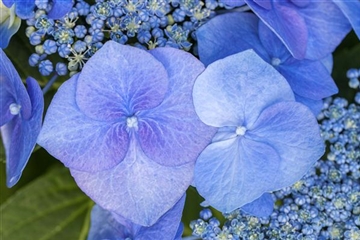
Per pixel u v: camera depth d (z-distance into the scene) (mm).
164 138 215
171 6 228
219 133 218
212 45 226
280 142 219
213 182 217
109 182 217
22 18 223
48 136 208
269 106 215
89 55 220
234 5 222
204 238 229
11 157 222
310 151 219
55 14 218
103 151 213
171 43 221
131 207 219
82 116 210
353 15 230
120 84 208
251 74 212
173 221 220
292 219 232
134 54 204
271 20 221
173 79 211
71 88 208
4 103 221
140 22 221
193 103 211
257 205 225
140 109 213
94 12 219
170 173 217
